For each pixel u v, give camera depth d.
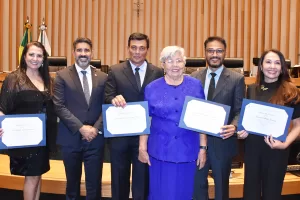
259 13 7.13
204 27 7.10
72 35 7.11
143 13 7.13
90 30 7.12
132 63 2.97
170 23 7.11
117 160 2.91
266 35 7.07
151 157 2.54
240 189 3.29
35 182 2.92
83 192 3.33
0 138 2.67
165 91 2.47
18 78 2.78
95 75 2.99
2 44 7.07
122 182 2.93
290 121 2.52
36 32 7.07
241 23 7.09
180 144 2.45
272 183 2.61
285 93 2.56
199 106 2.44
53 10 7.08
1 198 3.69
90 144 2.90
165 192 2.49
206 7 7.10
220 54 2.77
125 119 2.57
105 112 2.59
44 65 2.91
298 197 3.58
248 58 7.08
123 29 7.12
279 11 7.12
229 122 2.75
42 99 2.82
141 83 2.94
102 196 3.33
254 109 2.56
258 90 2.69
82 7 7.10
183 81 2.50
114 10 7.12
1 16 7.04
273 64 2.57
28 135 2.73
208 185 3.14
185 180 2.49
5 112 2.78
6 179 3.51
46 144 2.89
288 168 3.60
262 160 2.64
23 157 2.81
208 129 2.44
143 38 2.92
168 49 2.41
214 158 2.76
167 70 2.42
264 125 2.54
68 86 2.89
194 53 7.11
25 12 7.06
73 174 2.91
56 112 2.85
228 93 2.74
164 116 2.45
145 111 2.56
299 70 4.95
